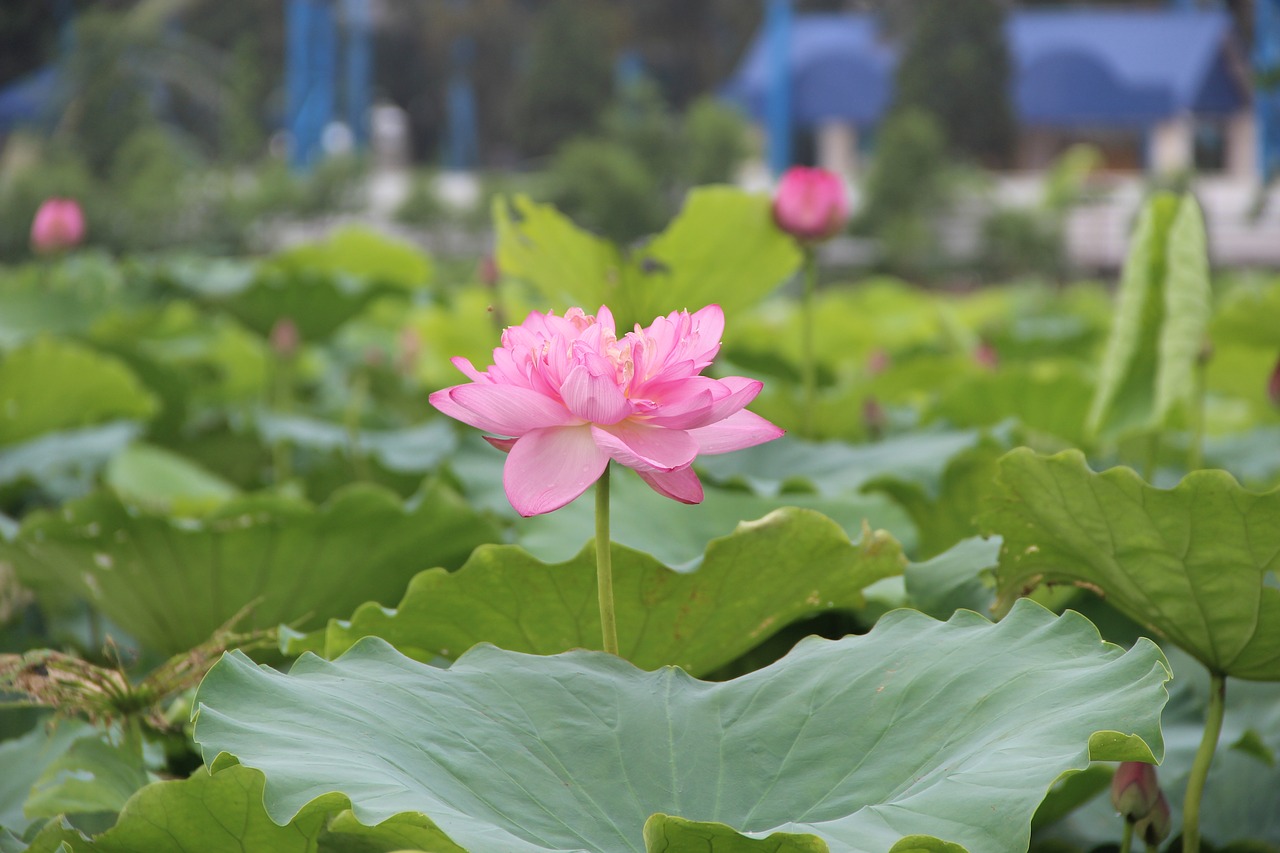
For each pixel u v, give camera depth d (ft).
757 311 24.13
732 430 7.12
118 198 36.55
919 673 7.03
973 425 11.66
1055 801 7.73
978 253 48.11
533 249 10.05
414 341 14.93
